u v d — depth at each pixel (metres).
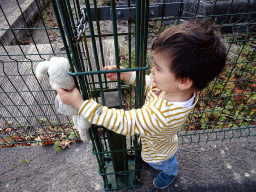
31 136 2.38
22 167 1.95
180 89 0.90
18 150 2.09
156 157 1.33
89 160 1.96
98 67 0.79
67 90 0.88
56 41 5.05
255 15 4.01
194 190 1.73
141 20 0.72
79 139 2.12
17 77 3.27
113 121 0.91
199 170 1.86
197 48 0.78
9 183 1.84
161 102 0.97
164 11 0.83
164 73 0.87
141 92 1.00
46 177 1.87
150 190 1.72
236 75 3.18
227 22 4.10
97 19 0.81
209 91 2.91
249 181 1.78
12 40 4.69
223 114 2.59
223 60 0.86
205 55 0.79
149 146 1.29
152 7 0.80
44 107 2.78
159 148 1.26
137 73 0.85
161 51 0.83
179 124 1.02
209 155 1.98
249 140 2.11
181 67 0.81
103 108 0.91
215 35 0.83
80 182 1.81
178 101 0.97
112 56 2.62
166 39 0.81
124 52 3.65
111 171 1.75
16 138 2.38
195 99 1.04
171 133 1.10
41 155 2.04
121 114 0.94
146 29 0.75
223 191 1.73
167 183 1.69
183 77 0.84
